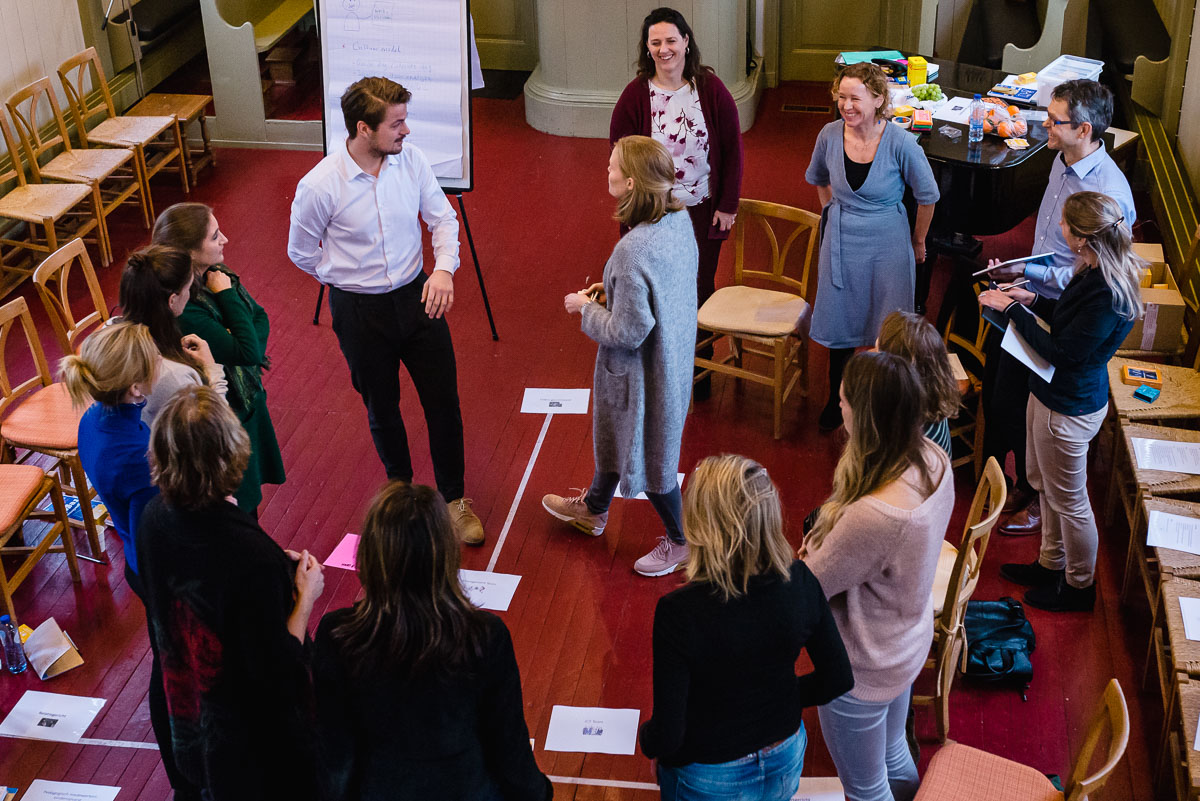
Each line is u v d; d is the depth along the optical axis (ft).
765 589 7.43
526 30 29.14
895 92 18.11
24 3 21.95
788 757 8.14
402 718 7.14
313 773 9.05
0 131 21.54
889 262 14.82
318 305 18.69
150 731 11.86
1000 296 11.97
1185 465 12.84
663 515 13.20
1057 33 22.56
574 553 14.11
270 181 24.07
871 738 9.19
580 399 17.03
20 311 14.06
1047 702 11.93
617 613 13.17
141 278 10.11
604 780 11.21
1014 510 14.35
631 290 11.09
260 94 24.90
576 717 11.87
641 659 12.56
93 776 11.35
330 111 17.74
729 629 7.38
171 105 23.57
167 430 7.74
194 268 11.21
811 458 15.66
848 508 8.32
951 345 16.66
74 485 15.11
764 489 7.34
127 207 23.18
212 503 7.92
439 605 6.91
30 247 20.07
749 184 23.27
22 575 13.00
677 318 11.59
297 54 26.58
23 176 20.48
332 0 17.06
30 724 11.93
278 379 17.57
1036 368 11.56
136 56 25.39
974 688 12.17
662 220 11.26
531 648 12.73
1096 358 11.37
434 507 6.87
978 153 16.15
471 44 16.99
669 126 15.55
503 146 25.61
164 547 8.07
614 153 11.21
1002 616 12.61
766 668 7.59
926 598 8.81
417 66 17.12
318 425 16.55
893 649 8.80
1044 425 11.87
